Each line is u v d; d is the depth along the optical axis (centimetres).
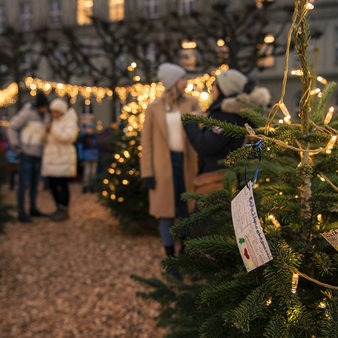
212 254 97
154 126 282
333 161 89
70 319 252
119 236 436
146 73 928
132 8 1291
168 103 283
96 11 1742
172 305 248
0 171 574
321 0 1536
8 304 273
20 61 1432
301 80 82
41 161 519
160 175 278
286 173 97
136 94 577
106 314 256
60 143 488
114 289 293
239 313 74
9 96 1510
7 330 239
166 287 154
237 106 182
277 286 75
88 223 496
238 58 725
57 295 287
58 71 1062
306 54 78
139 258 360
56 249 392
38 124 500
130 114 459
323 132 87
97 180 471
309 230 91
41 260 360
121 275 320
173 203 278
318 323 77
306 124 86
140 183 427
